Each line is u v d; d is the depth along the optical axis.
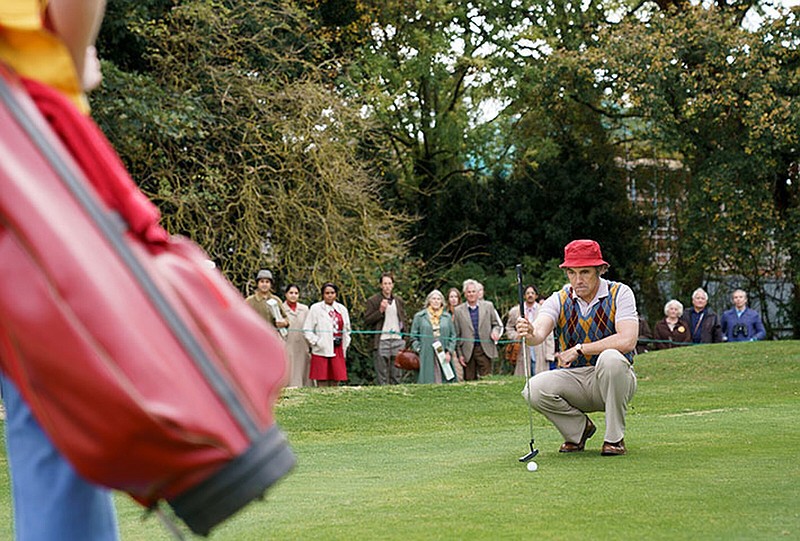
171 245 2.12
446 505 5.48
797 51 27.00
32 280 1.78
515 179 32.69
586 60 28.02
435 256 30.42
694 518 4.88
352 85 24.39
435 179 32.16
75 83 2.15
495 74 29.83
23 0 2.09
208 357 1.89
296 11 23.39
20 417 2.23
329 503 5.64
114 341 1.79
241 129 22.08
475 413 12.96
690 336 20.12
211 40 22.48
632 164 34.34
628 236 32.69
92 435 1.77
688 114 26.72
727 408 12.21
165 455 1.80
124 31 21.61
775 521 4.77
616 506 5.28
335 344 16.31
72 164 1.92
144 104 20.11
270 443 1.91
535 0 29.69
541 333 7.80
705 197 28.78
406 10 29.89
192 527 1.88
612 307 7.82
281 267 22.38
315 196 22.44
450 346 17.31
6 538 4.98
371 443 9.30
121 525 5.21
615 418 7.65
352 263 22.75
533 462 7.07
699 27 26.91
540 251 32.38
